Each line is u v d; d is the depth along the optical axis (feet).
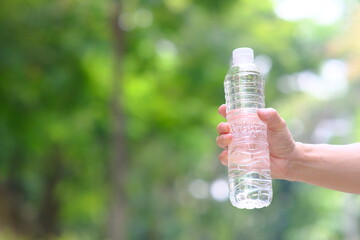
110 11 40.04
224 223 93.40
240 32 53.36
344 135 85.35
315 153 9.93
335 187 10.02
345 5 59.62
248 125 9.14
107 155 52.54
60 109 42.19
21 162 54.03
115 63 39.91
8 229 58.03
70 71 41.01
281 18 56.80
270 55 59.11
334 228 103.40
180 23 44.24
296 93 68.69
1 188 59.77
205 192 90.63
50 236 63.87
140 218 78.59
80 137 50.65
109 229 39.63
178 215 84.17
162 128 51.72
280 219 113.50
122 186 38.93
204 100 50.21
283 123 9.34
